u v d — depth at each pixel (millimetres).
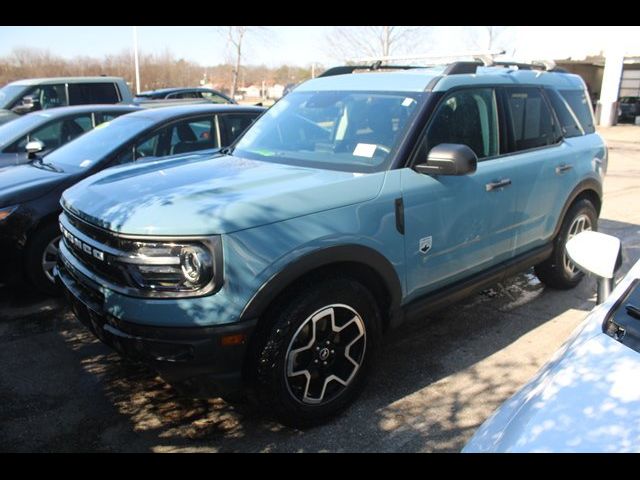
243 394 3037
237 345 2756
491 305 4918
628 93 28484
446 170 3316
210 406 3406
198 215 2717
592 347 2033
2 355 4043
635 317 2135
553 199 4578
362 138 3623
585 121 5254
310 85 4469
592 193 5188
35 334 4383
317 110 4055
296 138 3932
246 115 6539
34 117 7129
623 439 1625
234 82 24188
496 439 1797
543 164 4395
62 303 4965
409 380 3666
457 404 3395
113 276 2887
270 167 3564
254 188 3051
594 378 1870
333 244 2971
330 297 3031
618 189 10320
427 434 3111
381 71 4371
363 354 3297
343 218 3053
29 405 3418
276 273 2779
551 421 1744
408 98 3727
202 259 2660
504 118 4168
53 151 5910
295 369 3018
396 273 3354
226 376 2791
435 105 3641
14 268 4805
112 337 2875
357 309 3186
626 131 22156
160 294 2709
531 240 4477
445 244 3637
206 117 6180
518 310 4805
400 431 3139
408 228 3369
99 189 3328
